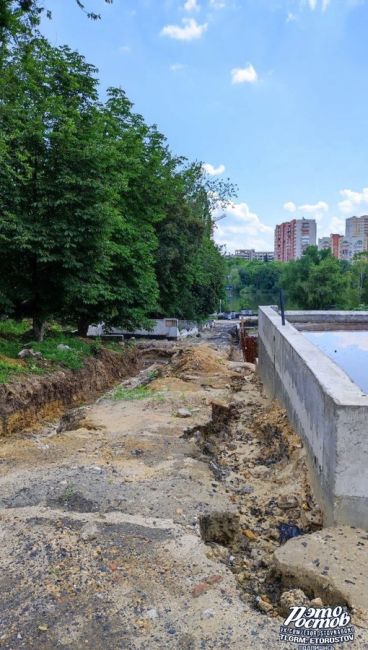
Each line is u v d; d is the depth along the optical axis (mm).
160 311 22312
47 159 11680
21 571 3162
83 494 4324
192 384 10219
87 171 11914
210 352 15305
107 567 3217
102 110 17094
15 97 11516
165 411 7672
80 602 2867
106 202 12492
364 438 3637
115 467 5121
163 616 2750
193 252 23906
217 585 3076
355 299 45156
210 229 34188
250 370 13039
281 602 2932
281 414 7082
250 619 2746
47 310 13008
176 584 3059
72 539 3555
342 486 3703
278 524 4383
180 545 3525
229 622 2709
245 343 18672
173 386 9891
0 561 3273
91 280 12781
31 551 3387
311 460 4805
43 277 12398
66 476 4781
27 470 5023
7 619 2727
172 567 3242
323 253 48219
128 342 19938
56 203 11359
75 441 6109
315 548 3381
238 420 8219
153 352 19672
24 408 9055
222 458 6453
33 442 6195
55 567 3205
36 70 12562
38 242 11328
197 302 28812
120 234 15344
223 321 44219
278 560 3293
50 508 4062
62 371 11133
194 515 4039
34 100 12352
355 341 9320
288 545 3463
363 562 3201
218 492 4691
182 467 5227
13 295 12234
